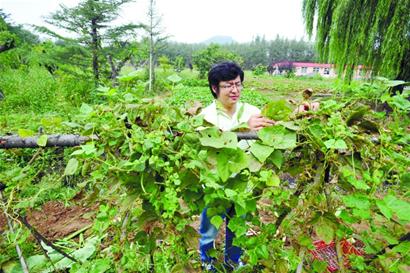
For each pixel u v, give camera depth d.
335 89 1.42
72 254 2.00
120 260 1.50
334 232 1.29
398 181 1.35
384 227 1.53
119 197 1.41
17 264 1.65
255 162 1.21
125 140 1.21
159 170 1.16
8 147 1.25
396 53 8.59
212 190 1.20
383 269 1.53
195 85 31.02
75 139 1.25
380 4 8.73
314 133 1.23
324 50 11.14
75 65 14.55
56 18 13.59
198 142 1.23
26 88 11.84
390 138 1.29
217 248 2.43
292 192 1.43
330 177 1.38
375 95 1.35
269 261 1.42
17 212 1.39
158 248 1.55
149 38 18.34
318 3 10.89
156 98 1.30
